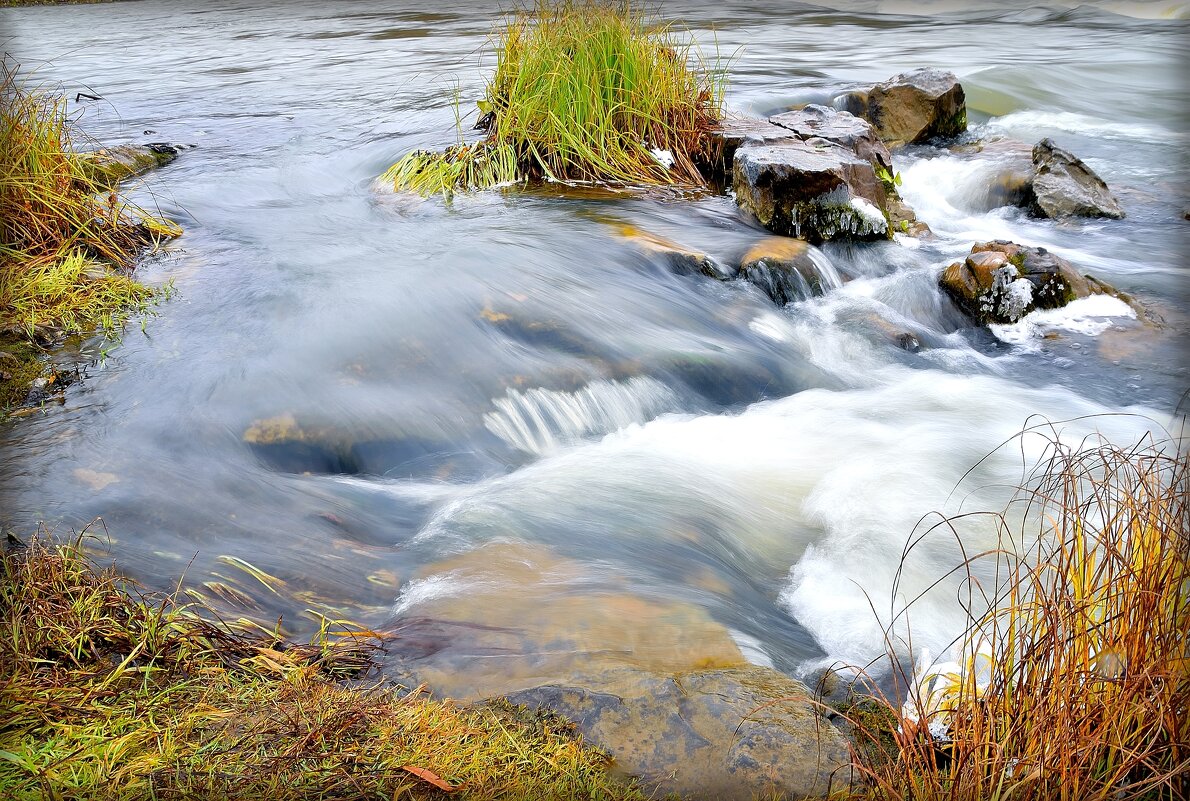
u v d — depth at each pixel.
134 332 6.29
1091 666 2.86
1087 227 9.48
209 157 11.02
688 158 9.90
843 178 8.42
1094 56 18.67
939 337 7.40
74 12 37.00
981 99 14.64
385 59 19.45
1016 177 10.12
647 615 3.79
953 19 27.83
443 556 4.25
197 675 3.25
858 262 8.38
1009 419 6.10
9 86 8.11
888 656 3.78
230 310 6.60
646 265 7.54
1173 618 2.79
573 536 4.46
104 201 8.11
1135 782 2.65
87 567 3.81
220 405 5.42
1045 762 2.62
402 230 8.29
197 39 25.19
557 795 2.80
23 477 4.66
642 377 6.17
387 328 6.30
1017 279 7.40
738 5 32.94
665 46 10.45
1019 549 4.43
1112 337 7.19
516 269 7.24
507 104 10.33
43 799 2.66
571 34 9.89
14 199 7.08
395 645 3.54
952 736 2.96
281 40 24.09
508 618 3.73
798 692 3.31
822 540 4.68
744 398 6.38
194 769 2.81
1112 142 12.48
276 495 4.71
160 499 4.54
